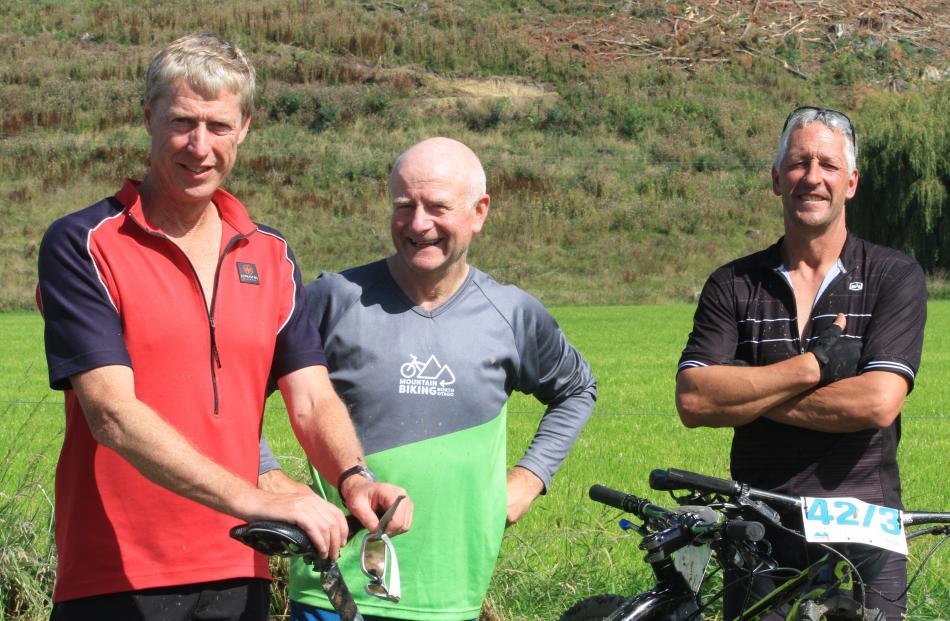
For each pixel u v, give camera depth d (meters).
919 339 4.62
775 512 3.99
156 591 3.39
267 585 3.63
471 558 4.30
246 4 100.00
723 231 71.31
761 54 98.00
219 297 3.47
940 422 17.16
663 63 96.12
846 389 4.46
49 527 6.07
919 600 6.04
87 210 3.38
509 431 15.91
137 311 3.33
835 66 97.31
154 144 3.41
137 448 2.99
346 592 2.85
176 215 3.46
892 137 55.53
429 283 4.33
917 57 101.69
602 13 102.88
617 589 6.36
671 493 4.38
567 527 7.77
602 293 60.09
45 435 15.13
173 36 96.38
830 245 4.75
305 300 3.79
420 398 4.27
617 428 16.53
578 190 75.44
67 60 90.62
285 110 83.75
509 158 79.06
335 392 4.02
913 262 4.72
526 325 4.49
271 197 72.94
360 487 3.19
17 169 74.00
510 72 93.12
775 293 4.82
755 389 4.55
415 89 89.81
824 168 4.68
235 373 3.47
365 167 76.75
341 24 97.12
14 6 99.38
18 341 33.91
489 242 69.25
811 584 3.93
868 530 3.93
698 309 4.98
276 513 2.79
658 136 84.31
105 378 3.15
